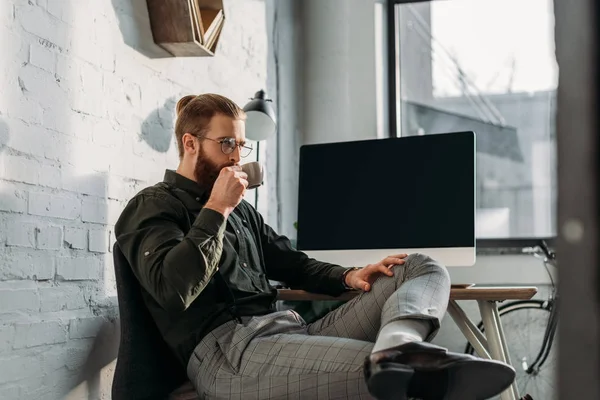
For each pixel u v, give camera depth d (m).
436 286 1.77
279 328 1.95
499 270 3.92
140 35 2.53
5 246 1.84
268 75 3.68
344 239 2.58
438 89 4.24
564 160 0.49
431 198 2.50
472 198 2.45
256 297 2.05
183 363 1.95
